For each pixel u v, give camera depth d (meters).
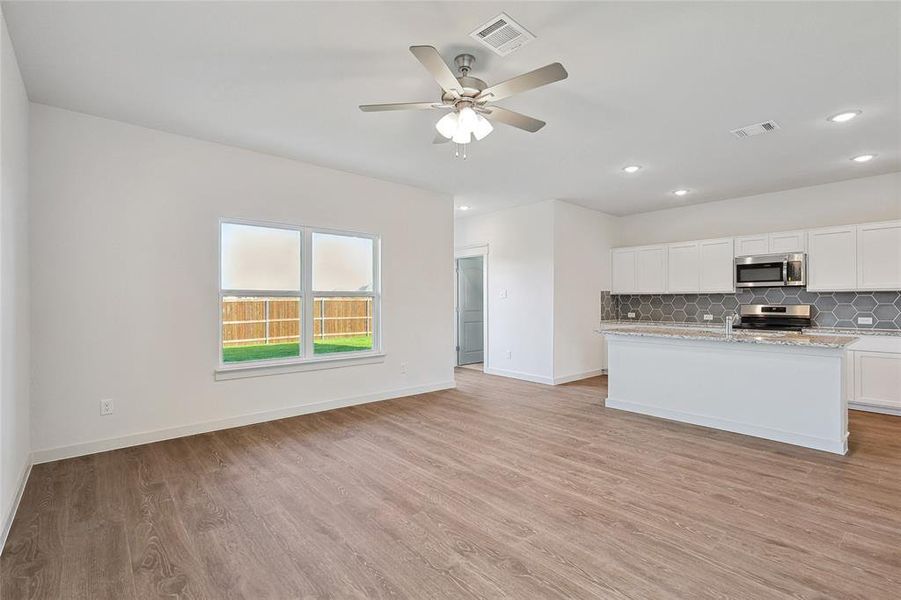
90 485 2.75
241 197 4.04
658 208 6.54
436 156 4.24
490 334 6.88
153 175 3.59
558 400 5.09
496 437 3.73
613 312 7.02
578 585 1.81
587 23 2.21
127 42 2.38
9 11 2.10
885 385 4.37
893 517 2.35
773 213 5.54
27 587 1.80
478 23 2.22
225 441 3.61
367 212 4.95
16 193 2.58
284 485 2.77
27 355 2.94
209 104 3.14
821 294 5.14
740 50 2.45
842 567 1.92
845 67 2.62
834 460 3.19
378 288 5.10
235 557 2.01
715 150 4.04
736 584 1.81
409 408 4.72
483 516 2.39
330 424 4.11
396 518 2.37
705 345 4.05
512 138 3.76
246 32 2.29
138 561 1.98
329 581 1.84
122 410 3.44
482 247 6.98
